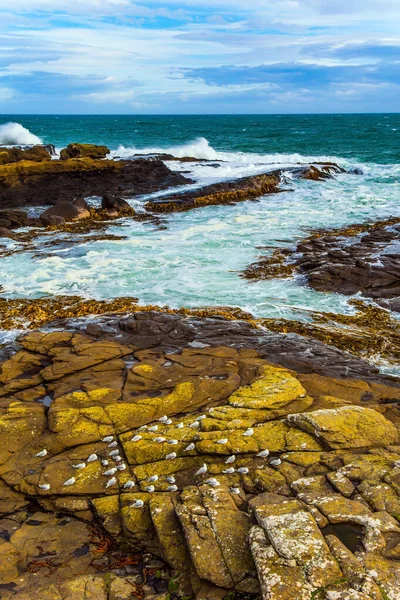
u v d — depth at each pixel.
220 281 17.33
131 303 15.45
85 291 16.66
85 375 10.69
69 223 26.23
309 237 22.47
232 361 11.12
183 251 20.77
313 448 8.02
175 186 34.72
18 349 12.14
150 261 19.50
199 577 6.07
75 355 11.38
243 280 17.41
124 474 8.02
